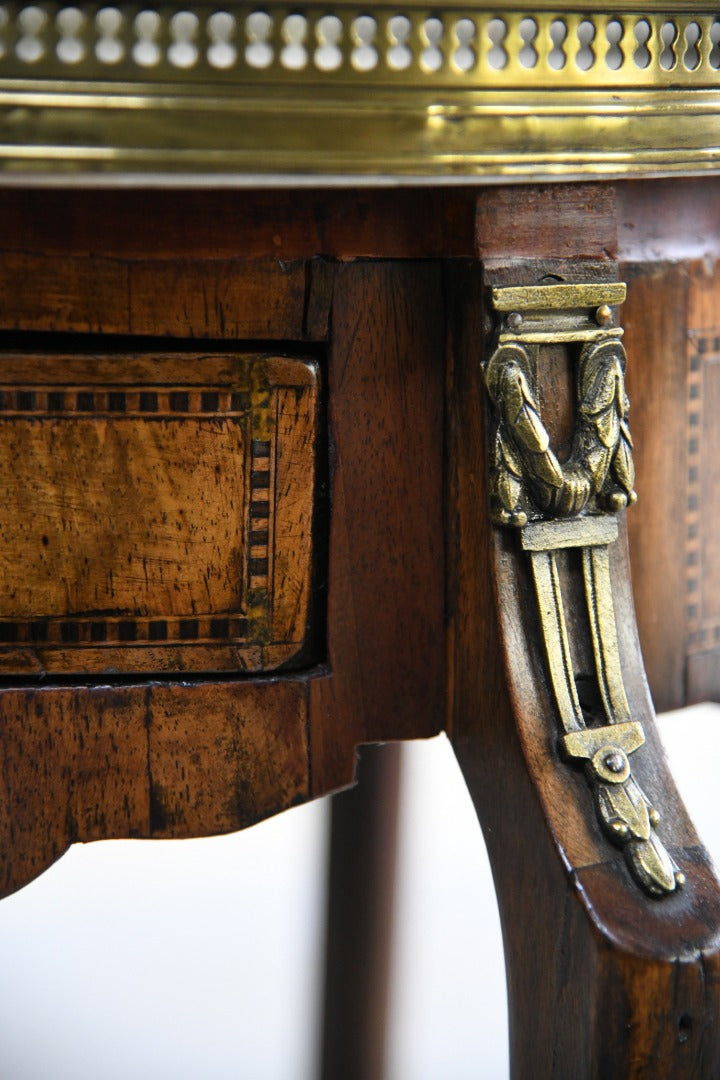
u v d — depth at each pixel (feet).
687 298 2.60
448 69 2.09
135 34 2.01
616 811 2.38
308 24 2.03
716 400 2.69
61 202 2.21
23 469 2.28
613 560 2.51
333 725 2.49
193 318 2.29
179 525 2.35
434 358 2.43
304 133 2.05
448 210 2.34
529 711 2.40
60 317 2.25
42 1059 4.91
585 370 2.38
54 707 2.39
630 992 2.26
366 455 2.43
